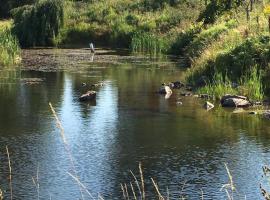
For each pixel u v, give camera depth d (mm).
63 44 54031
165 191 13000
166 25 52031
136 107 21953
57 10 53812
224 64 26125
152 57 41344
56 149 16141
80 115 20469
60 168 14523
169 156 15516
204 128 18516
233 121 19562
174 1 58281
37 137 17359
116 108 21766
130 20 55375
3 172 14242
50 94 24734
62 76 30562
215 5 38562
